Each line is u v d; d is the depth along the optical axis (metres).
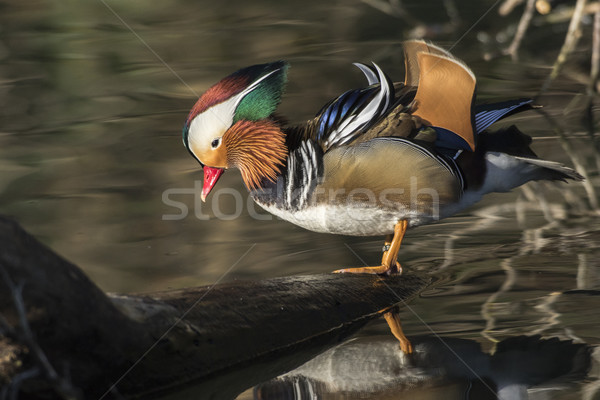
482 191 8.01
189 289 6.42
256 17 19.42
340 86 14.65
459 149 7.75
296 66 15.88
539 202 10.12
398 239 7.83
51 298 5.12
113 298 5.83
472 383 5.70
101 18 19.38
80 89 15.21
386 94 7.88
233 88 8.63
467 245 8.74
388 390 5.70
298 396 5.70
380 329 6.77
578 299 7.04
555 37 16.95
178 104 14.47
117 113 14.05
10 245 4.98
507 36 17.11
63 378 5.24
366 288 7.29
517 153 7.94
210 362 6.00
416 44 8.09
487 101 13.66
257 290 6.70
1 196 10.53
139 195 10.63
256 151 8.42
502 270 7.91
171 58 16.77
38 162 11.85
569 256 8.19
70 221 9.69
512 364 5.86
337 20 18.89
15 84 15.59
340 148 7.71
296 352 6.44
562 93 14.20
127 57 16.89
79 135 13.01
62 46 17.59
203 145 8.71
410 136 7.68
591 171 10.82
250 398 5.70
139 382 5.62
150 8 20.00
